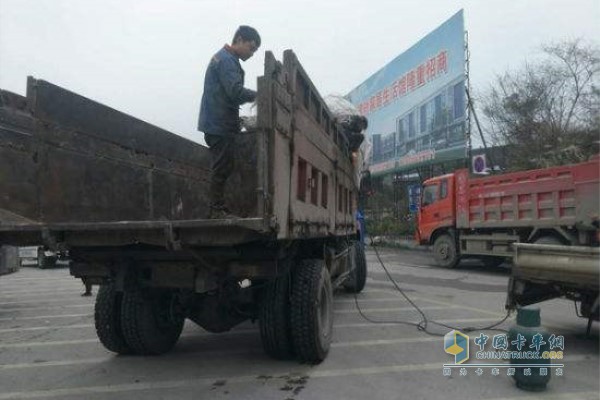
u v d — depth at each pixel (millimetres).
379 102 26703
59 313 8500
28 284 12930
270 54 3830
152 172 5996
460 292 9836
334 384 4480
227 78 4703
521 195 12141
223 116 4863
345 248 7977
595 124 18750
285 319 4945
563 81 19969
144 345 5242
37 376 4879
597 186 10328
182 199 6703
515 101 20297
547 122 19453
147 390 4402
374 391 4305
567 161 16688
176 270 4570
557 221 11258
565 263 5504
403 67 23781
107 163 5148
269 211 3748
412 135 22891
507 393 4266
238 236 3824
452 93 19469
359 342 5918
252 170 5984
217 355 5492
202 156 7293
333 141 6477
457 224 14078
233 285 4902
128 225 3883
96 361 5367
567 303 8469
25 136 4223
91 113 4922
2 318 8086
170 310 5352
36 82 4254
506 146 20641
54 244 4094
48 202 4340
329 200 6137
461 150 18750
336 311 7852
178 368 5023
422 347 5688
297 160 4484
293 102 4363
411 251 21062
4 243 4320
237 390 4355
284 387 4414
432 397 4172
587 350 5594
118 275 4637
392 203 26344
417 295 9461
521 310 4453
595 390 4344
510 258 13242
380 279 12062
